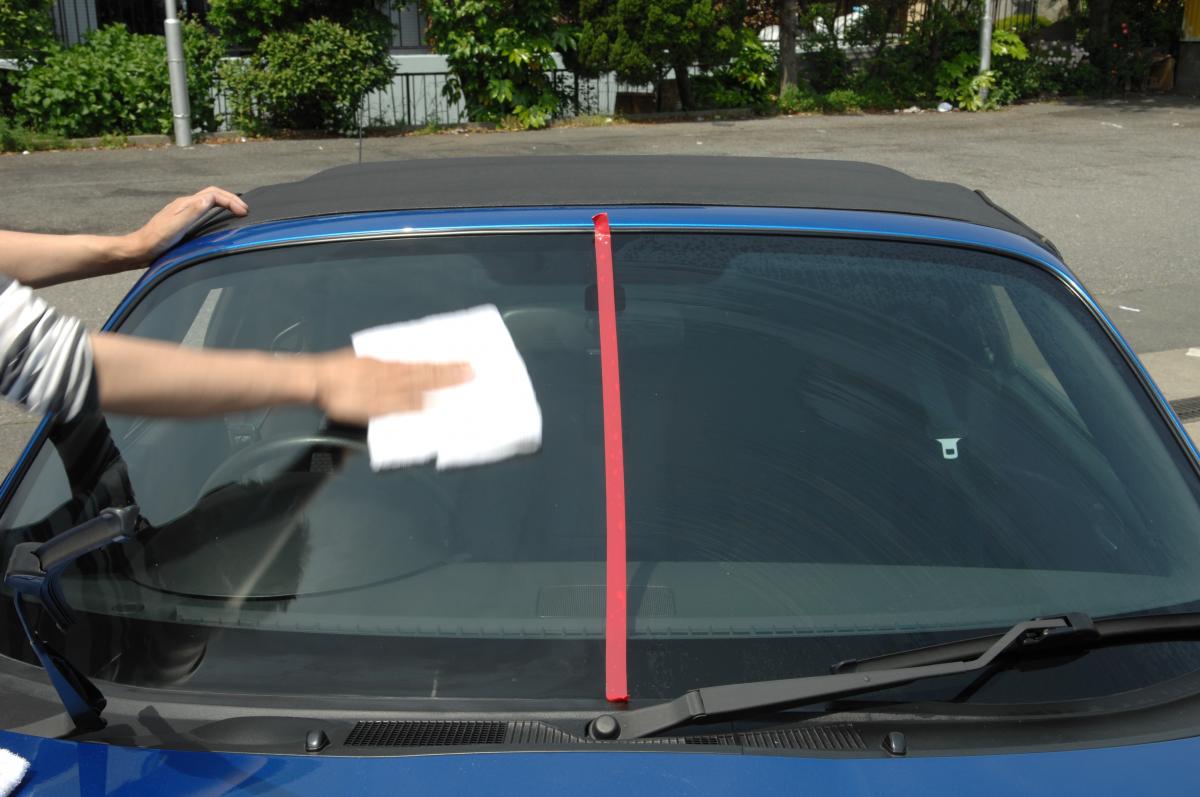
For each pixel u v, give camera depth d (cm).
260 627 168
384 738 149
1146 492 191
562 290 207
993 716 153
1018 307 215
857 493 184
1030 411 200
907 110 2044
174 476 185
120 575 175
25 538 180
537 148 1597
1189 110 2012
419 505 179
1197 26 2261
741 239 217
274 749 148
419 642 164
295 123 1722
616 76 1873
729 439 188
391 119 1867
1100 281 877
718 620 166
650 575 171
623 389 193
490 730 150
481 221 218
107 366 108
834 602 169
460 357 114
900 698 155
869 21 2114
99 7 1869
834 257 217
